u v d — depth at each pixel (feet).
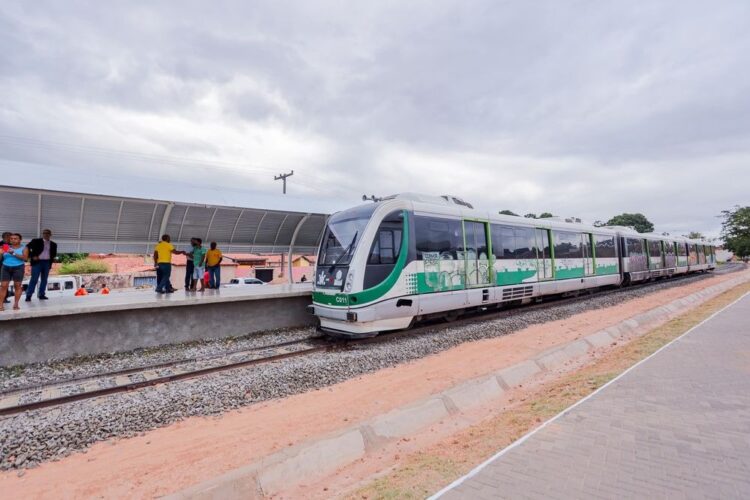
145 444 17.40
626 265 77.66
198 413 20.53
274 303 42.73
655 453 13.19
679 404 17.46
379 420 17.25
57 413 20.86
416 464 14.21
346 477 14.11
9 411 20.94
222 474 13.89
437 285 39.50
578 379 23.00
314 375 25.96
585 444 14.03
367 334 34.99
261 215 46.85
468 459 14.16
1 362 28.94
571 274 60.18
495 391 22.66
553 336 37.93
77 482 14.48
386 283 35.55
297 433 17.95
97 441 17.78
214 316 38.58
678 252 109.19
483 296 44.32
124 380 26.27
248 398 22.45
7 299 35.55
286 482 13.46
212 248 46.26
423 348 33.04
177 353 33.12
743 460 12.53
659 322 45.62
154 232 42.78
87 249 40.06
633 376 21.89
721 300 57.67
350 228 37.55
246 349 33.81
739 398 18.01
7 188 30.71
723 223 222.07
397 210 37.55
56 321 31.07
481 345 34.94
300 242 54.19
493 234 46.91
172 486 13.94
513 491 11.34
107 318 33.19
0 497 13.78
